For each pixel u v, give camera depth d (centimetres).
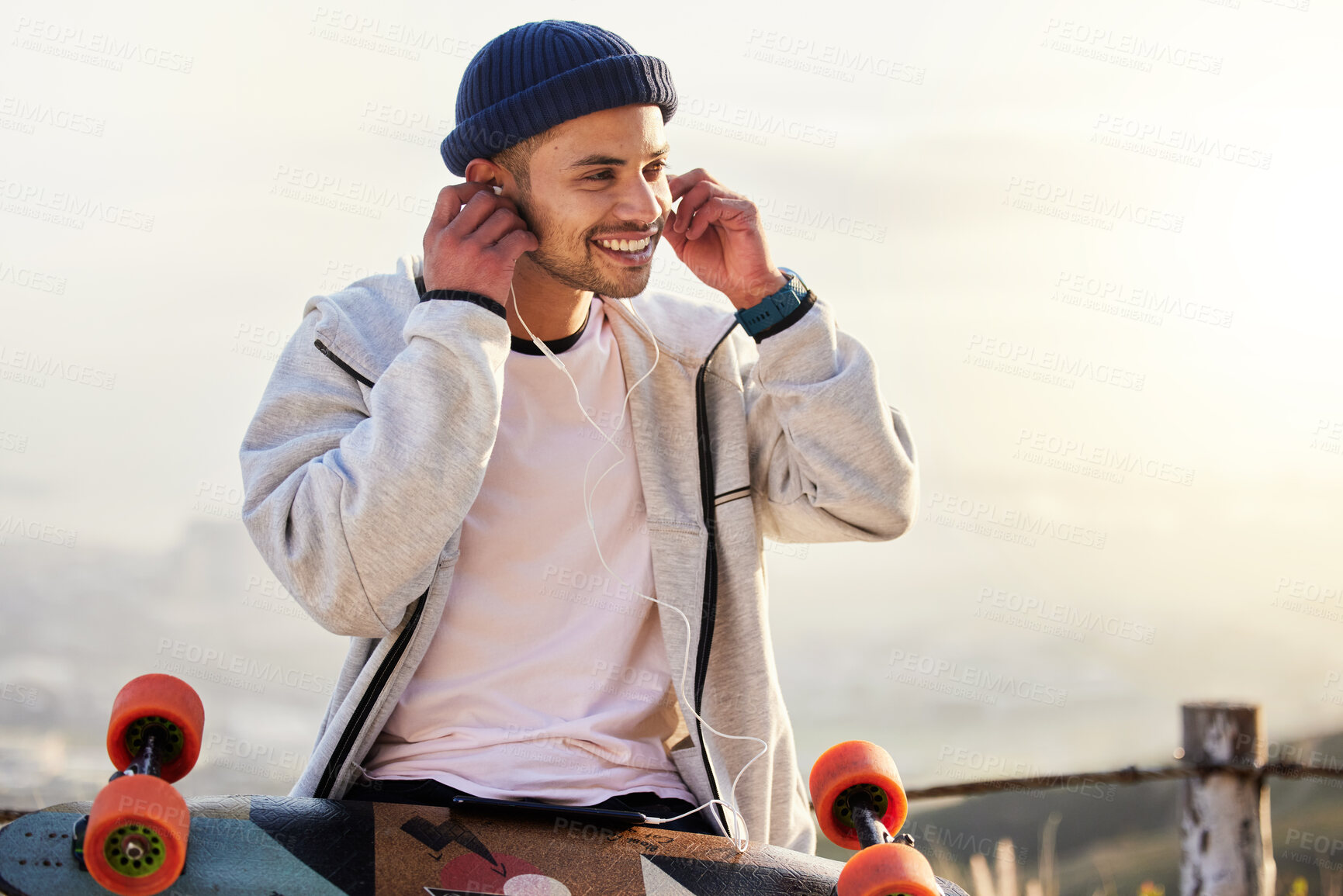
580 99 191
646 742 203
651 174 204
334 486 180
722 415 221
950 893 169
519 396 209
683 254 219
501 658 197
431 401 181
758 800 207
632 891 160
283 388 203
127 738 161
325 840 161
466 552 200
